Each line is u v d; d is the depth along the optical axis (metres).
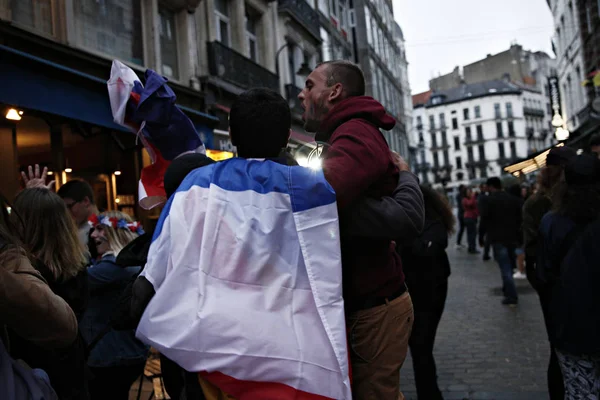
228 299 1.55
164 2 10.61
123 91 2.48
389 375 1.87
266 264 1.57
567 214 2.75
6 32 6.27
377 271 1.86
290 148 2.16
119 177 8.98
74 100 6.20
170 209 1.67
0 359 1.53
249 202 1.61
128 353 2.98
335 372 1.55
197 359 1.53
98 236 3.12
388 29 41.16
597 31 18.64
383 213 1.70
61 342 1.67
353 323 1.86
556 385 3.29
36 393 1.57
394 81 40.59
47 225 2.26
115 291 2.97
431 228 3.45
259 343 1.51
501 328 6.04
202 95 10.91
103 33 8.57
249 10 14.52
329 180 1.64
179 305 1.57
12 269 1.57
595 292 2.60
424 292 3.44
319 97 1.97
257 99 1.78
